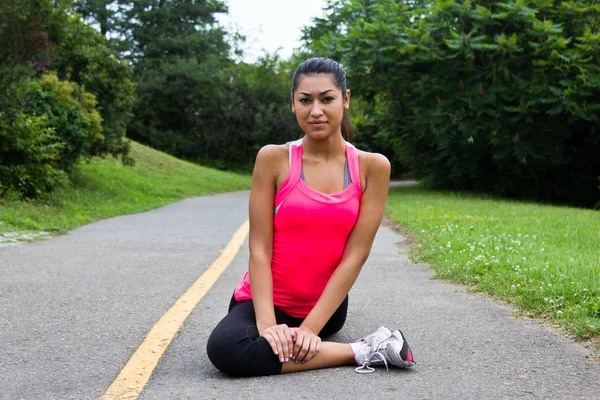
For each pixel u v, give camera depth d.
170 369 3.15
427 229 9.22
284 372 3.02
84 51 17.81
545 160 19.78
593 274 5.06
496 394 2.70
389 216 12.48
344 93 3.28
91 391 2.83
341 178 3.28
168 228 10.48
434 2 19.39
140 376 3.03
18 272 5.95
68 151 15.38
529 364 3.14
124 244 8.26
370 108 25.48
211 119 44.25
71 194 14.45
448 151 20.95
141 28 47.78
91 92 18.12
